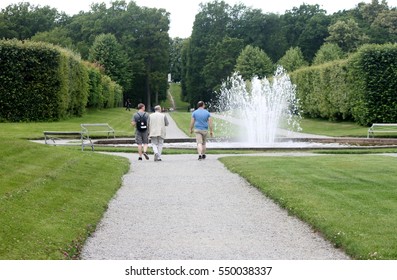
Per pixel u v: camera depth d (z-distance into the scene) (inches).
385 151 923.4
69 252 310.2
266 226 381.1
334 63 1825.8
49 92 1625.2
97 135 1233.4
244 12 4741.6
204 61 4534.9
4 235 308.8
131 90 4431.6
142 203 469.1
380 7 4146.2
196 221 399.2
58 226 349.7
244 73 3887.8
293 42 4613.7
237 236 354.6
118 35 4468.5
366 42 3609.7
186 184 570.3
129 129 1610.5
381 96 1589.6
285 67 3619.6
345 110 1779.0
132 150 940.6
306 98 2111.2
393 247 304.3
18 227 327.9
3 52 1578.5
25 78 1603.1
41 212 378.0
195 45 4618.6
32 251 296.5
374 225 353.4
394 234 330.6
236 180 591.5
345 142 1164.5
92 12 4790.8
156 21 4448.8
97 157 725.9
